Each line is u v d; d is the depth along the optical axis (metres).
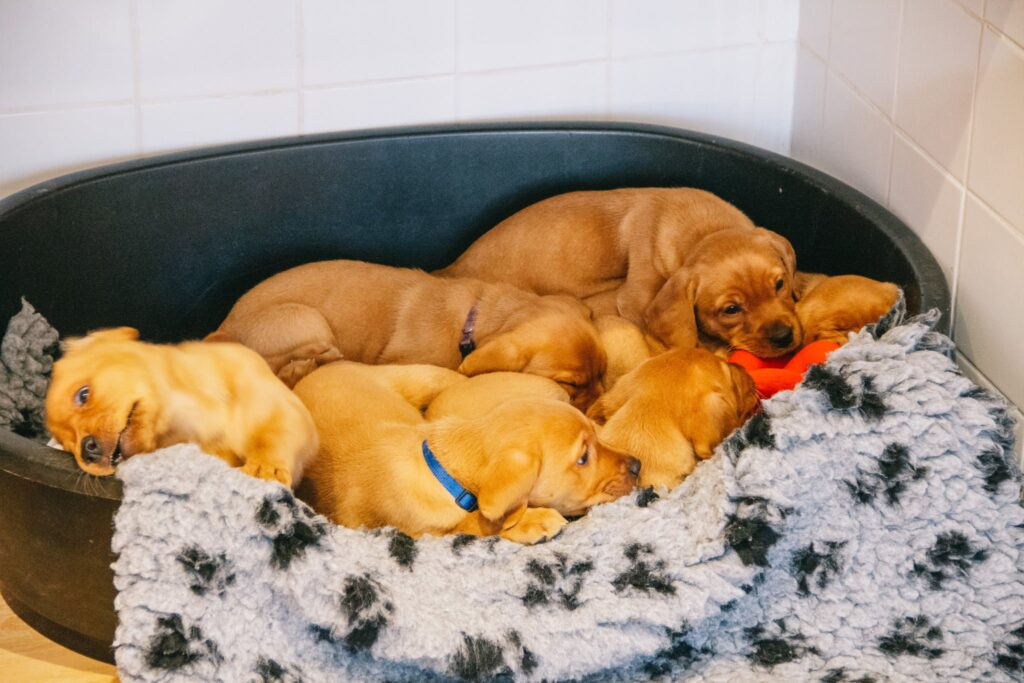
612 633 1.73
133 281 2.18
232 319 2.15
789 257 2.12
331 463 1.92
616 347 2.12
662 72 2.36
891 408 1.79
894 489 1.80
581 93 2.35
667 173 2.30
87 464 1.75
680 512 1.78
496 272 2.27
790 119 2.43
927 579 1.79
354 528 1.89
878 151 2.14
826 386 1.80
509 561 1.76
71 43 2.14
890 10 2.08
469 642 1.72
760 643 1.78
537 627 1.73
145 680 1.71
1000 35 1.83
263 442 1.86
